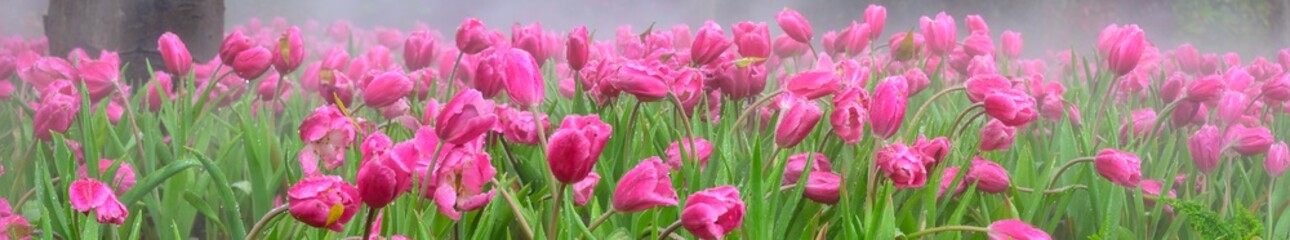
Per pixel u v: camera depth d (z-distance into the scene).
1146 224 1.95
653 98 1.68
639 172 1.27
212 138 2.38
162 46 2.24
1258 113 3.18
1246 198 2.29
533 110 1.48
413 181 1.25
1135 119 2.53
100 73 2.20
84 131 1.96
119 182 1.65
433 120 1.73
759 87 2.08
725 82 2.06
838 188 1.55
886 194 1.47
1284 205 2.17
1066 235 2.00
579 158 1.23
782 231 1.51
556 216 1.27
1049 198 1.85
